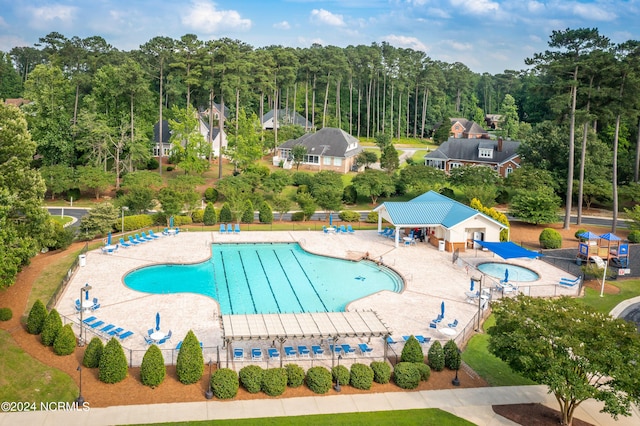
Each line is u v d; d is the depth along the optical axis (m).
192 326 41.56
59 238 58.75
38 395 31.25
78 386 32.34
